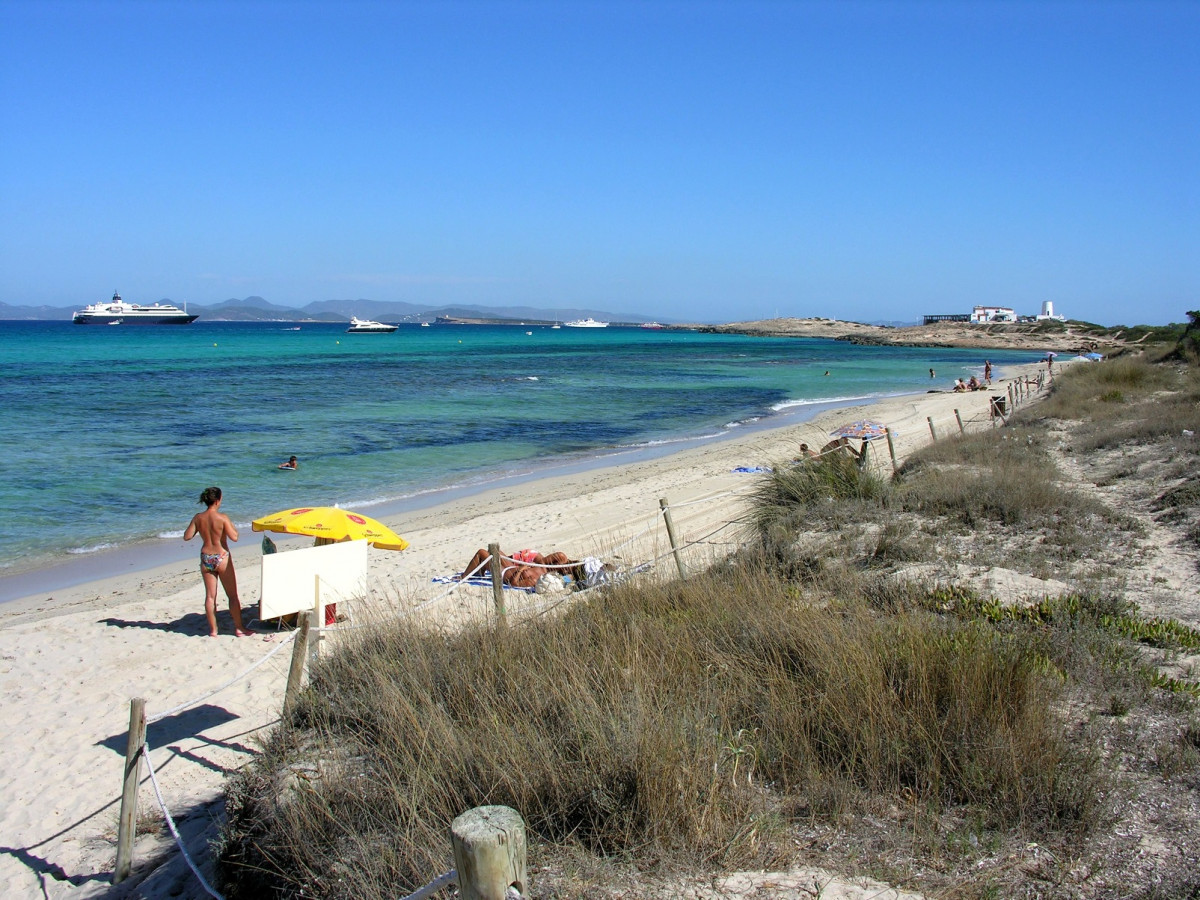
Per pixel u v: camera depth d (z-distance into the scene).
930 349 116.12
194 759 6.45
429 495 18.45
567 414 34.22
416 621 6.72
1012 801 3.82
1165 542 9.30
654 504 15.93
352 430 28.16
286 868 4.01
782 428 29.56
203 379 48.06
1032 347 116.00
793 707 4.59
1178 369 31.11
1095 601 6.93
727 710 4.75
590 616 6.40
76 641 9.23
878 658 4.97
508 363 71.00
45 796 6.01
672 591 7.32
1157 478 12.46
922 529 9.86
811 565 8.70
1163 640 6.17
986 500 10.66
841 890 3.32
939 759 4.12
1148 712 4.86
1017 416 23.80
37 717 7.34
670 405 38.28
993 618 6.76
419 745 4.45
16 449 23.00
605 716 4.38
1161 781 4.07
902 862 3.49
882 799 3.93
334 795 4.31
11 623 10.27
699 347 117.69
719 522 13.46
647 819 3.68
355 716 5.29
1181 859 3.43
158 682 8.09
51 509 16.61
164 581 12.14
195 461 21.83
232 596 9.36
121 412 31.75
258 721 7.07
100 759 6.56
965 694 4.49
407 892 3.50
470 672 5.40
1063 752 4.11
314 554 8.12
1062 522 9.95
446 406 36.16
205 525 9.21
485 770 4.12
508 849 2.45
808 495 11.63
